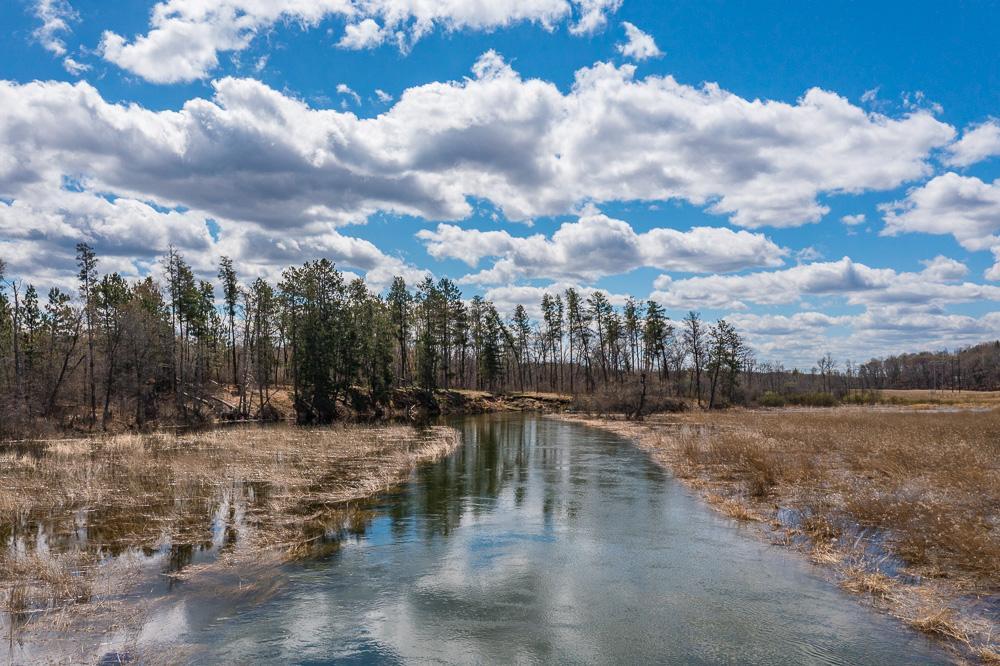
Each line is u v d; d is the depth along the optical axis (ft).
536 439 124.57
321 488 63.82
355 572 36.96
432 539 44.62
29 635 27.43
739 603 31.35
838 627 28.09
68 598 32.09
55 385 157.07
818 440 86.84
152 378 167.02
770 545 41.81
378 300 248.11
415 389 238.27
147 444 101.91
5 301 165.37
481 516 51.98
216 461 79.30
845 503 48.14
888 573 34.45
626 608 31.01
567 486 66.54
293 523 48.62
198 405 175.42
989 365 460.55
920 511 42.52
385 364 218.18
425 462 86.79
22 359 157.69
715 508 53.93
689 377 286.25
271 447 95.04
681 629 28.32
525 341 313.32
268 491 61.36
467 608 31.22
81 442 103.65
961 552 35.58
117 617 29.68
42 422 128.98
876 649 25.72
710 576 35.70
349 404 199.41
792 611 30.12
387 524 49.16
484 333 288.10
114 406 165.58
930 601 30.07
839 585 33.45
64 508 53.36
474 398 257.14
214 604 31.60
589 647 26.61
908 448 68.74
